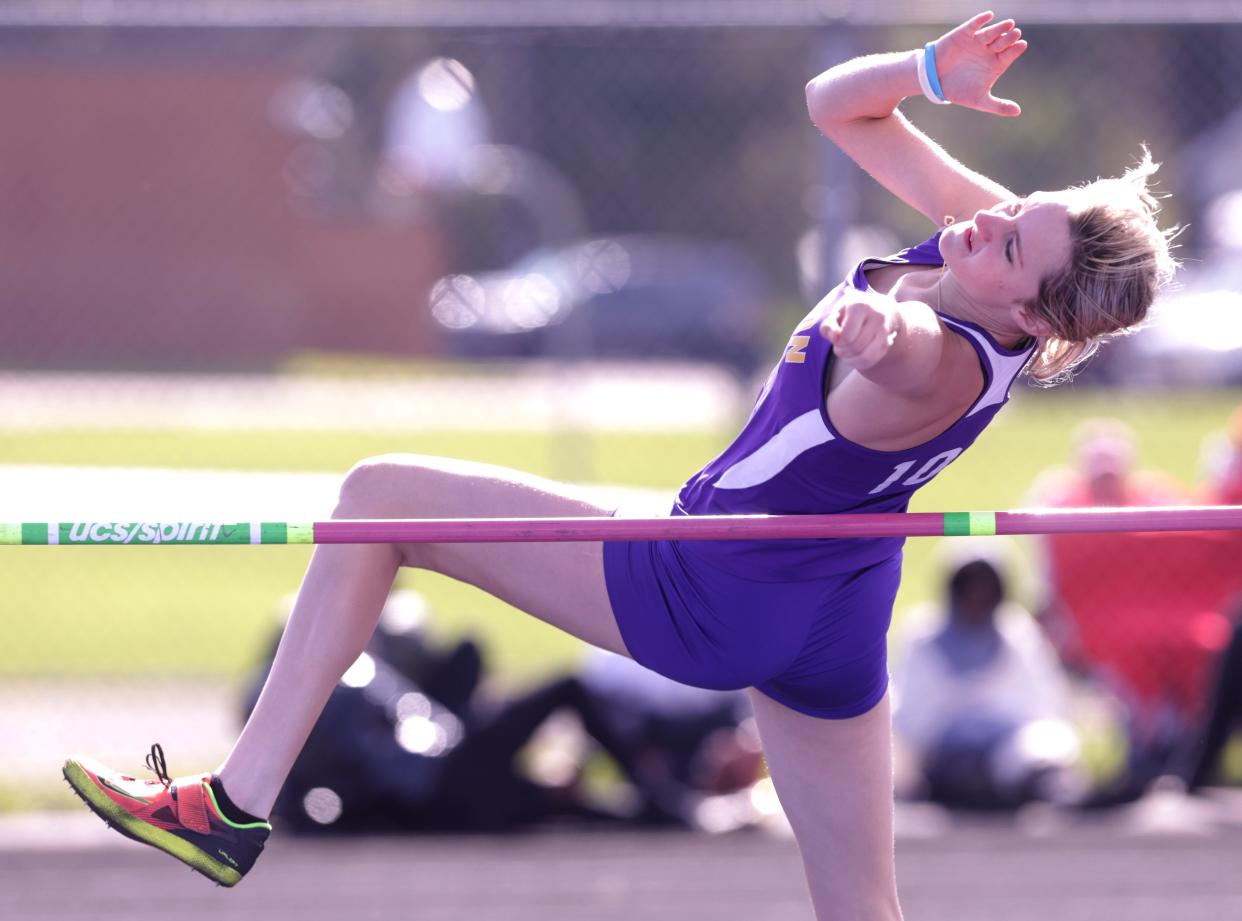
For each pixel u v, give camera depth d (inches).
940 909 716.7
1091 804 845.8
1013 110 425.7
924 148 450.3
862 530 402.6
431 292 2249.0
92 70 2240.4
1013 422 2237.9
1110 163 2160.4
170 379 1501.0
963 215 442.9
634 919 700.0
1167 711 893.2
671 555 425.4
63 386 1457.9
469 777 815.1
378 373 1977.1
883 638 437.4
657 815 827.4
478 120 1492.4
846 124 451.5
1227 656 838.5
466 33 961.5
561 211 1533.0
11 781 850.1
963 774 850.1
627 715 842.8
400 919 698.8
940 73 425.4
